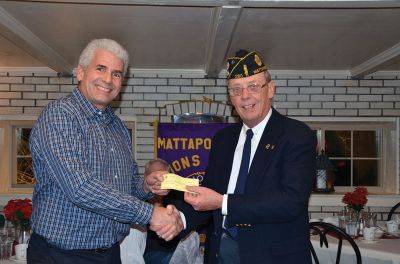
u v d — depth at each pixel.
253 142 1.95
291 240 1.81
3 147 5.27
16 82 5.15
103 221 1.79
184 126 5.09
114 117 1.99
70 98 1.84
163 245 3.05
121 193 1.72
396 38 3.69
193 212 2.11
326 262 3.38
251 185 1.84
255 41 3.81
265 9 2.95
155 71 5.17
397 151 5.30
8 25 3.16
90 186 1.67
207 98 5.23
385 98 5.30
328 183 5.40
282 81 5.32
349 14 3.06
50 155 1.70
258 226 1.81
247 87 1.89
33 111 5.16
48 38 3.72
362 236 3.66
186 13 3.07
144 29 3.47
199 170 5.06
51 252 1.75
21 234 3.02
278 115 1.96
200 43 3.90
